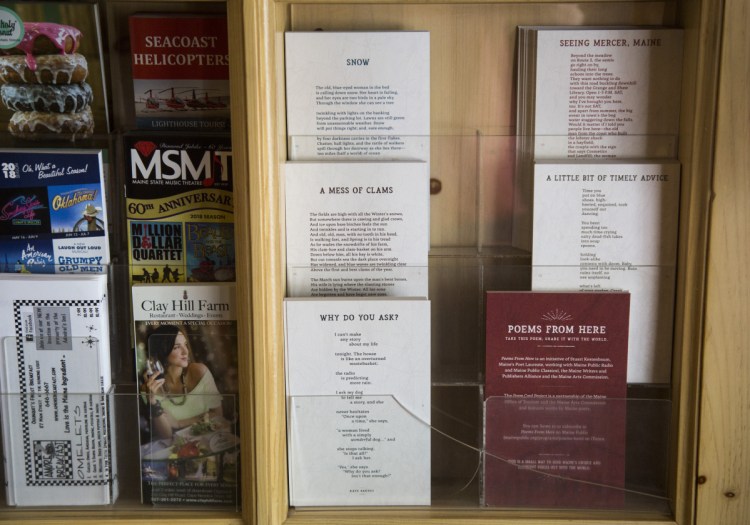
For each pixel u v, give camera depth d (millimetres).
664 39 894
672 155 914
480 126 966
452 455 966
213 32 892
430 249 969
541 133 925
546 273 923
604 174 900
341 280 937
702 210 834
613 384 921
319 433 924
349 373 914
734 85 805
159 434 912
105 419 911
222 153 892
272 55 827
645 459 909
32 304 892
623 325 909
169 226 909
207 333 900
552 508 926
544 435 919
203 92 907
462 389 960
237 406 901
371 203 919
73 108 915
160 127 917
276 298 876
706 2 801
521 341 918
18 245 911
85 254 915
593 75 909
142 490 922
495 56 951
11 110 915
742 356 850
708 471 872
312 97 920
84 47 899
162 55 898
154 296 896
